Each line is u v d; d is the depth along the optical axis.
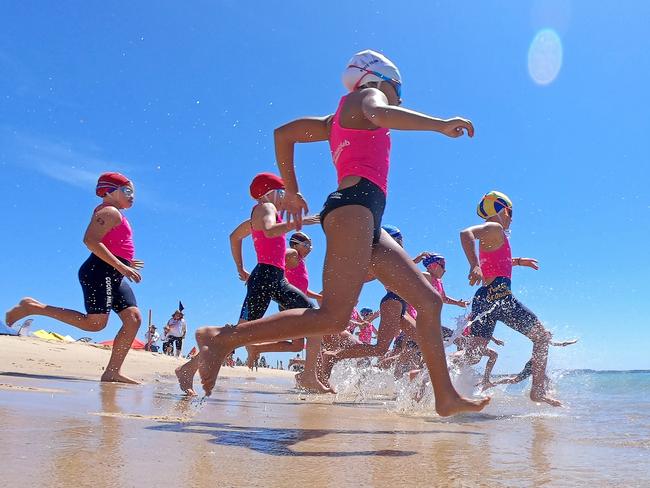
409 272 2.69
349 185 2.62
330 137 2.88
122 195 5.39
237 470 1.53
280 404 4.05
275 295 5.19
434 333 2.63
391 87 2.91
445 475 1.62
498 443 2.32
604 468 1.82
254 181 5.12
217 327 2.57
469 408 2.54
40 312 5.22
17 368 6.08
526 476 1.65
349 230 2.53
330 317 2.46
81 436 1.88
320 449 1.96
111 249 5.29
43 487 1.23
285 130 3.12
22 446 1.65
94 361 8.82
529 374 5.53
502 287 5.02
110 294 5.27
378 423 2.91
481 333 5.15
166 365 11.00
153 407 3.02
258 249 5.21
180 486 1.32
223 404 3.70
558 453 2.10
